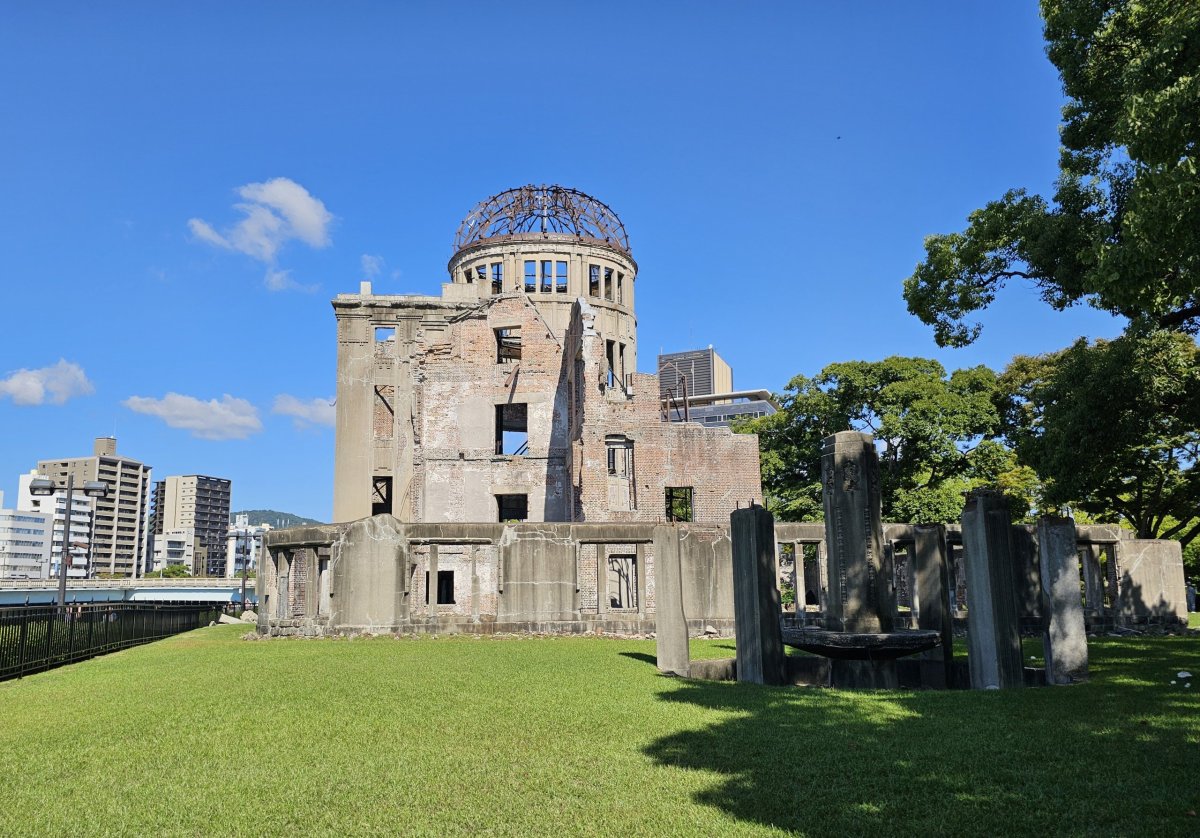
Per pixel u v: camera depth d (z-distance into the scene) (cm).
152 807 640
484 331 3856
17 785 704
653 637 2086
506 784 690
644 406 3088
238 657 1650
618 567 3103
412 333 4356
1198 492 3203
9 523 12950
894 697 1094
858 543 1305
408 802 646
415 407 3750
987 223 1689
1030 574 2361
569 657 1582
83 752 816
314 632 2109
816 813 612
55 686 1311
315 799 655
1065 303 1658
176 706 1055
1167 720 890
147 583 7325
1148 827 571
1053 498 1795
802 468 4281
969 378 4016
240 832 584
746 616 1353
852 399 4072
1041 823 584
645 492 3028
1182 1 1341
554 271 5216
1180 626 2405
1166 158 1125
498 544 2133
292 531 2202
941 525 1490
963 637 2228
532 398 3769
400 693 1127
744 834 571
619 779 701
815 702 1055
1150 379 1587
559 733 873
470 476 3703
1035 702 1033
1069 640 1298
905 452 3984
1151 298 1173
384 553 2119
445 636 2077
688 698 1086
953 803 629
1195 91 1068
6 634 1435
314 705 1045
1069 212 1580
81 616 1791
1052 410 1758
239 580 7556
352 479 4225
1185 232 1065
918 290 1869
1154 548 2434
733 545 1409
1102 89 1501
